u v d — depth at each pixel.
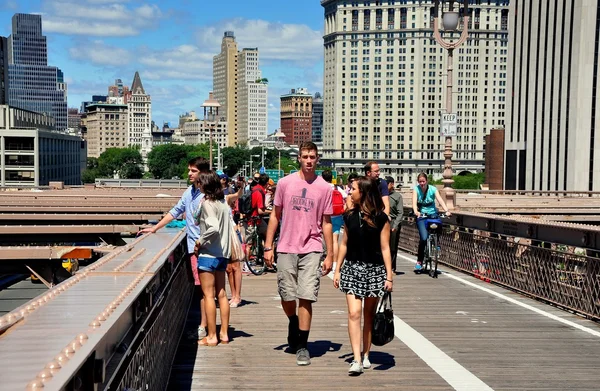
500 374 7.25
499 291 12.82
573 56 95.44
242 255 8.40
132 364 4.23
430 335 9.07
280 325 9.49
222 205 8.21
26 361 2.56
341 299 11.70
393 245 14.30
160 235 8.45
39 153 139.00
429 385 6.84
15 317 3.31
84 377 2.94
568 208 26.38
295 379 7.00
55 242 14.48
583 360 7.86
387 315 7.15
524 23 109.62
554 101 100.19
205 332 8.74
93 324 3.22
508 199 30.22
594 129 94.69
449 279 14.41
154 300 5.39
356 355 7.14
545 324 9.83
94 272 4.99
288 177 7.65
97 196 18.58
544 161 102.62
